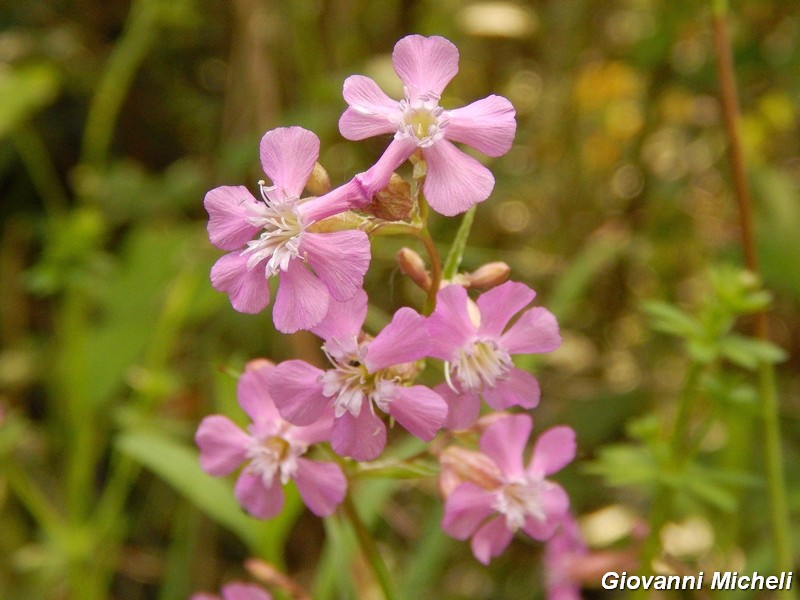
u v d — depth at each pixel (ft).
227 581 1.01
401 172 0.98
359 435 0.47
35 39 1.21
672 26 1.05
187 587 0.93
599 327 1.16
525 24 1.11
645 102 1.14
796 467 0.88
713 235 1.13
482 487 0.52
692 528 0.88
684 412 0.63
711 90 1.13
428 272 0.51
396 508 0.95
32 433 1.12
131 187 1.12
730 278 0.63
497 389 0.48
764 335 0.71
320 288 0.46
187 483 0.72
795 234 0.94
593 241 1.09
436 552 0.74
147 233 1.04
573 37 1.17
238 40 1.07
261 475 0.52
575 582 0.71
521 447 0.53
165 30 1.22
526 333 0.48
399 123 0.46
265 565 0.61
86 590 0.89
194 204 1.19
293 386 0.47
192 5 1.16
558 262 1.14
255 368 0.52
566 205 1.17
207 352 1.08
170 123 1.27
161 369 0.98
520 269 1.12
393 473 0.53
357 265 0.45
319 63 1.11
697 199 1.17
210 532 0.98
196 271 0.97
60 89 1.24
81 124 1.26
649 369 1.07
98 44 1.27
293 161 0.46
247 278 0.47
